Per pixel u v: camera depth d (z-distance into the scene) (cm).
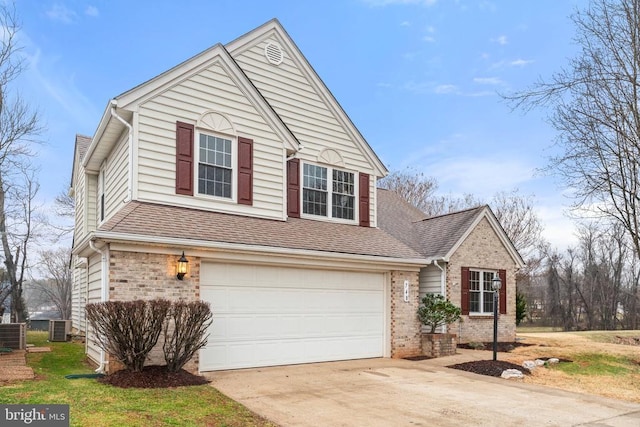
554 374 1105
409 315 1295
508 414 708
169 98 1061
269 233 1098
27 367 884
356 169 1448
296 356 1088
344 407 713
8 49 1809
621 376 1152
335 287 1177
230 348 989
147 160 1015
